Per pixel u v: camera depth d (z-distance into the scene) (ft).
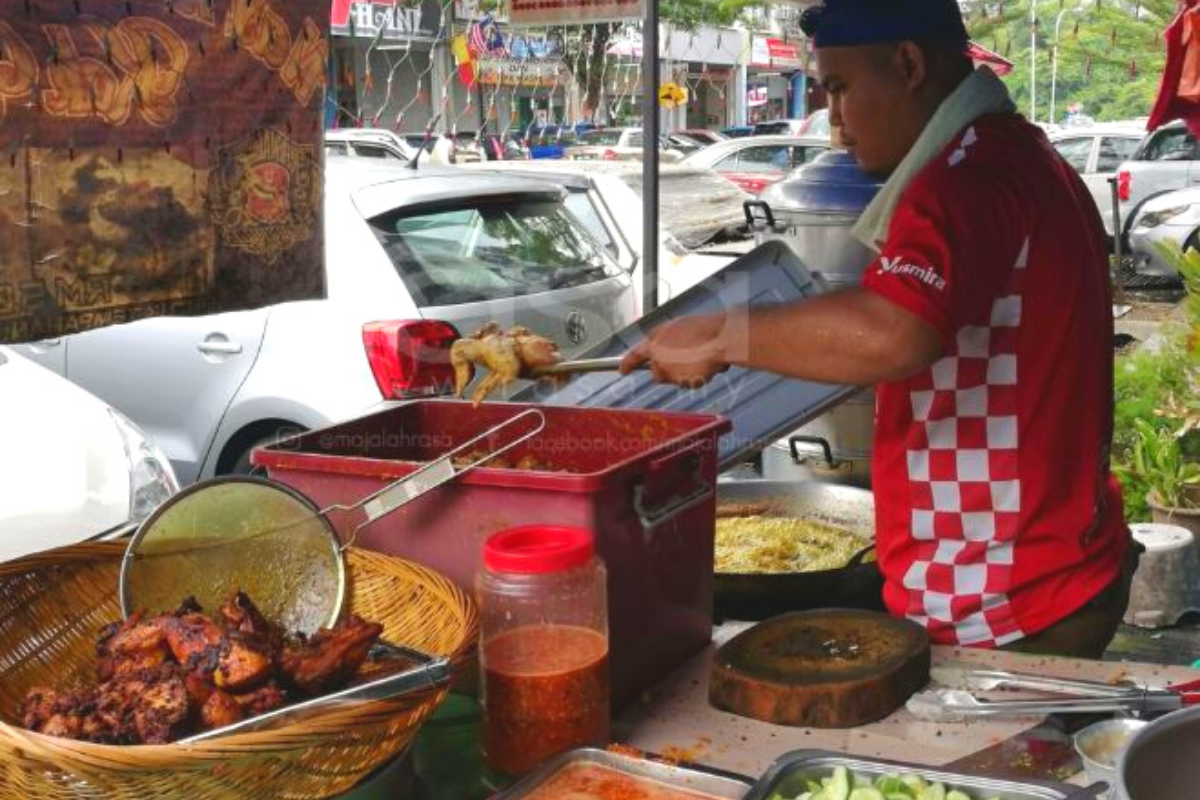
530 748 4.39
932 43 6.04
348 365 12.23
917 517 6.19
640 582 5.09
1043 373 5.86
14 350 13.75
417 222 12.86
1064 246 5.72
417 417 6.42
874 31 6.03
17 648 4.70
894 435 6.24
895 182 6.31
